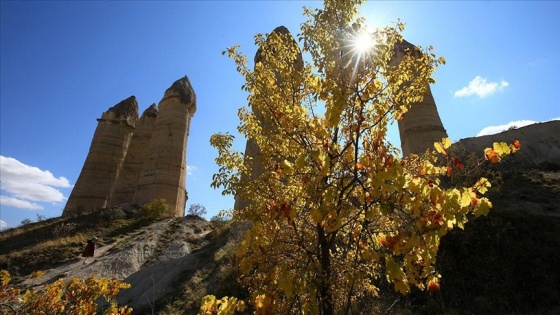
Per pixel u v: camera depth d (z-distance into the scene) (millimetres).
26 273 19188
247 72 4164
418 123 26766
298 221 3605
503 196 13492
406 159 3752
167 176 37094
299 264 3197
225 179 3912
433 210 2582
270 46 4516
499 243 9484
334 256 3791
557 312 7016
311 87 4055
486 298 7879
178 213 36562
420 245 2645
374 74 3539
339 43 3670
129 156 47969
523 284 8148
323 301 3350
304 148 3510
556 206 12086
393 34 3736
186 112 42344
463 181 8844
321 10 3973
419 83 3627
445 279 8703
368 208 3137
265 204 3537
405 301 8055
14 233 28312
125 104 50438
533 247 9164
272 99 3900
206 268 14398
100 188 43031
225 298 3461
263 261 3154
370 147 3391
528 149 27688
